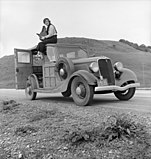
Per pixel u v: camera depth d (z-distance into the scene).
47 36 8.58
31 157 3.28
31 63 9.73
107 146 3.29
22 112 5.94
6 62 44.91
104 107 6.47
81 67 7.10
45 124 4.61
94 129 3.78
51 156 3.23
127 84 7.43
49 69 8.09
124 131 3.53
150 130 3.78
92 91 6.61
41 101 8.51
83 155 3.16
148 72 26.86
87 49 8.91
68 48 8.30
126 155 3.00
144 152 3.01
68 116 5.18
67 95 7.93
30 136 4.05
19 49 9.44
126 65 31.38
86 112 5.60
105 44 56.38
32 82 8.97
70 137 3.57
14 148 3.63
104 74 6.83
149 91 12.52
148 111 5.65
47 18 8.65
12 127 4.70
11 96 11.53
